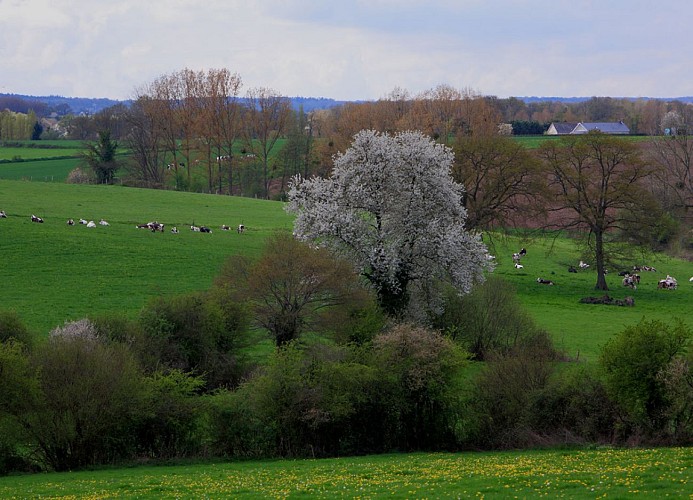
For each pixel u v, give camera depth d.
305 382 47.62
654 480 30.73
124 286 88.00
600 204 106.62
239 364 60.47
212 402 47.59
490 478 33.31
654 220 105.88
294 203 73.00
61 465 44.72
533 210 105.12
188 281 91.81
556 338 76.25
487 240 129.00
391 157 70.88
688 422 43.88
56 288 85.62
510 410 48.03
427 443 48.88
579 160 107.62
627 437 45.19
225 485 35.19
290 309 63.72
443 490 31.31
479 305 68.31
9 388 42.66
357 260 69.25
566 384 47.34
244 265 69.81
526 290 103.38
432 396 48.66
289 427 47.34
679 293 105.31
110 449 46.12
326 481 34.97
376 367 48.81
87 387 44.31
